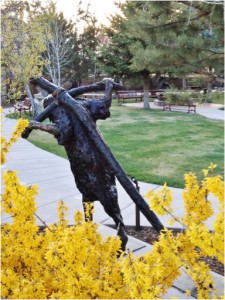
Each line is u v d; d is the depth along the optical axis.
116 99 27.55
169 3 6.89
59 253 1.85
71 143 3.25
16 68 6.08
